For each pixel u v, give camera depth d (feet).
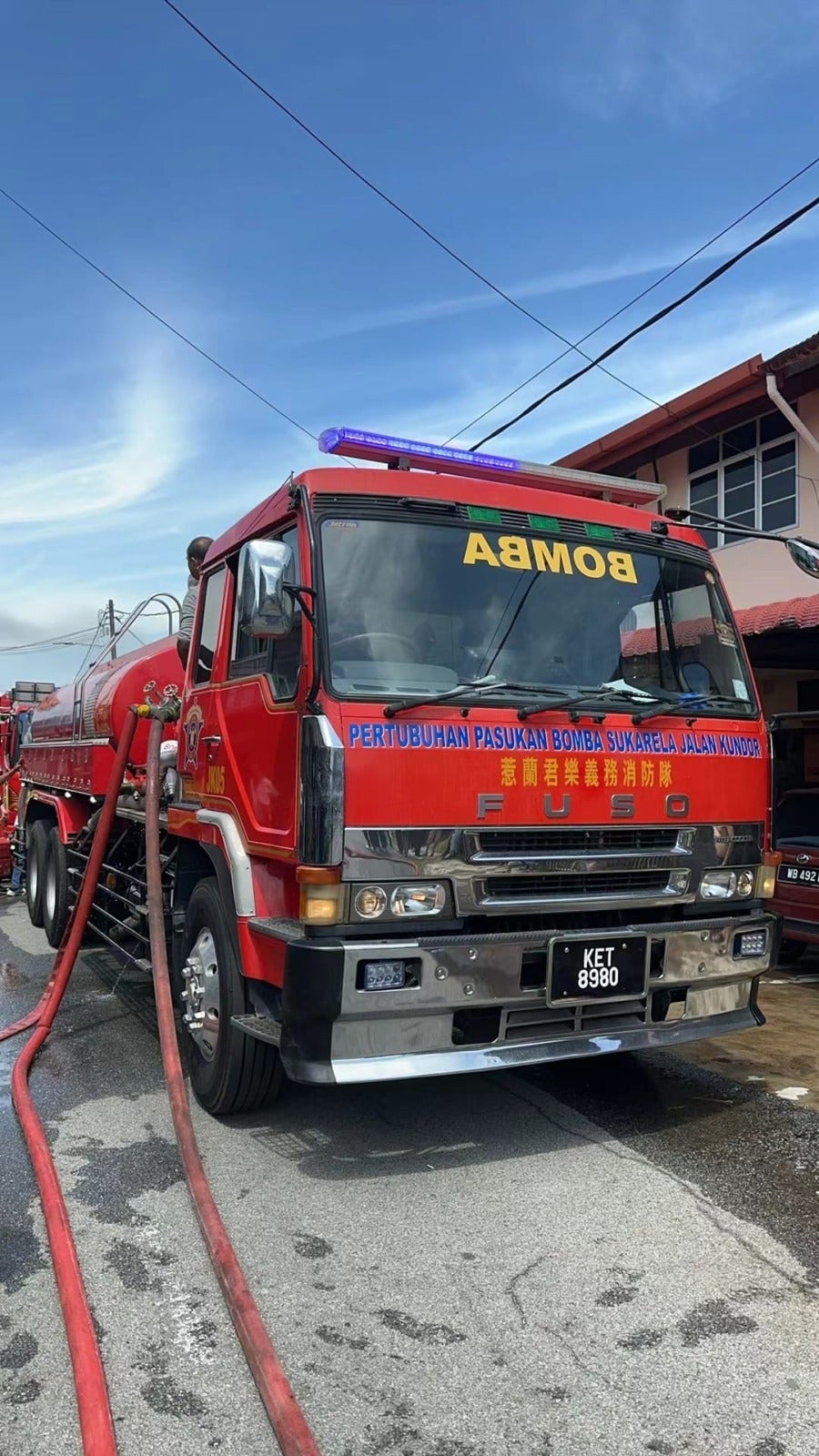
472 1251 11.56
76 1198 12.91
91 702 24.81
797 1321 10.19
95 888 22.44
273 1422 8.53
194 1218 12.37
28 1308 10.45
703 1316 10.27
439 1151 14.38
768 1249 11.66
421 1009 12.37
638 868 13.98
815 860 25.20
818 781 41.06
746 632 33.27
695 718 14.83
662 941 14.08
